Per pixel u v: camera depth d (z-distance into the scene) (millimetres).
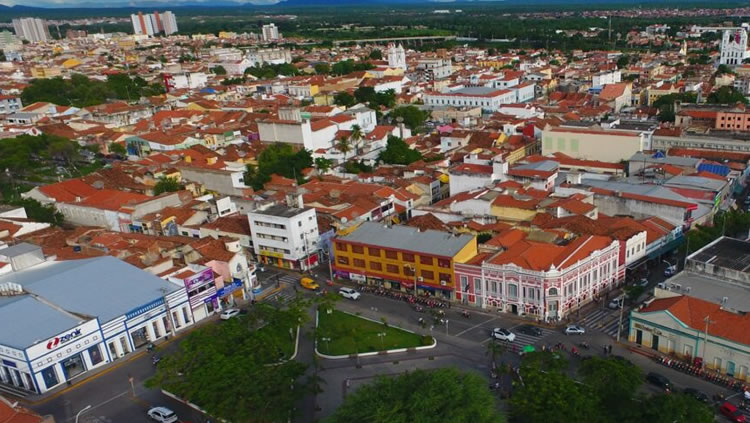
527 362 94312
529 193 160500
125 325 116250
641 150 198500
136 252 140875
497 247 131500
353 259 141000
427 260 129500
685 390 93625
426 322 120938
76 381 108438
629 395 85562
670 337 103312
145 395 102875
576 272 118938
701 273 115562
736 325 97562
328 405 96562
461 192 174125
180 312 125438
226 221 165125
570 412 81250
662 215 149625
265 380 92375
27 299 117688
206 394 90812
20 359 104500
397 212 172875
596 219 146250
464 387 83688
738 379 96000
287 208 156875
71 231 167500
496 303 123625
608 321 116812
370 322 122938
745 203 174000
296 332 121312
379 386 86312
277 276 148500
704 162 185625
